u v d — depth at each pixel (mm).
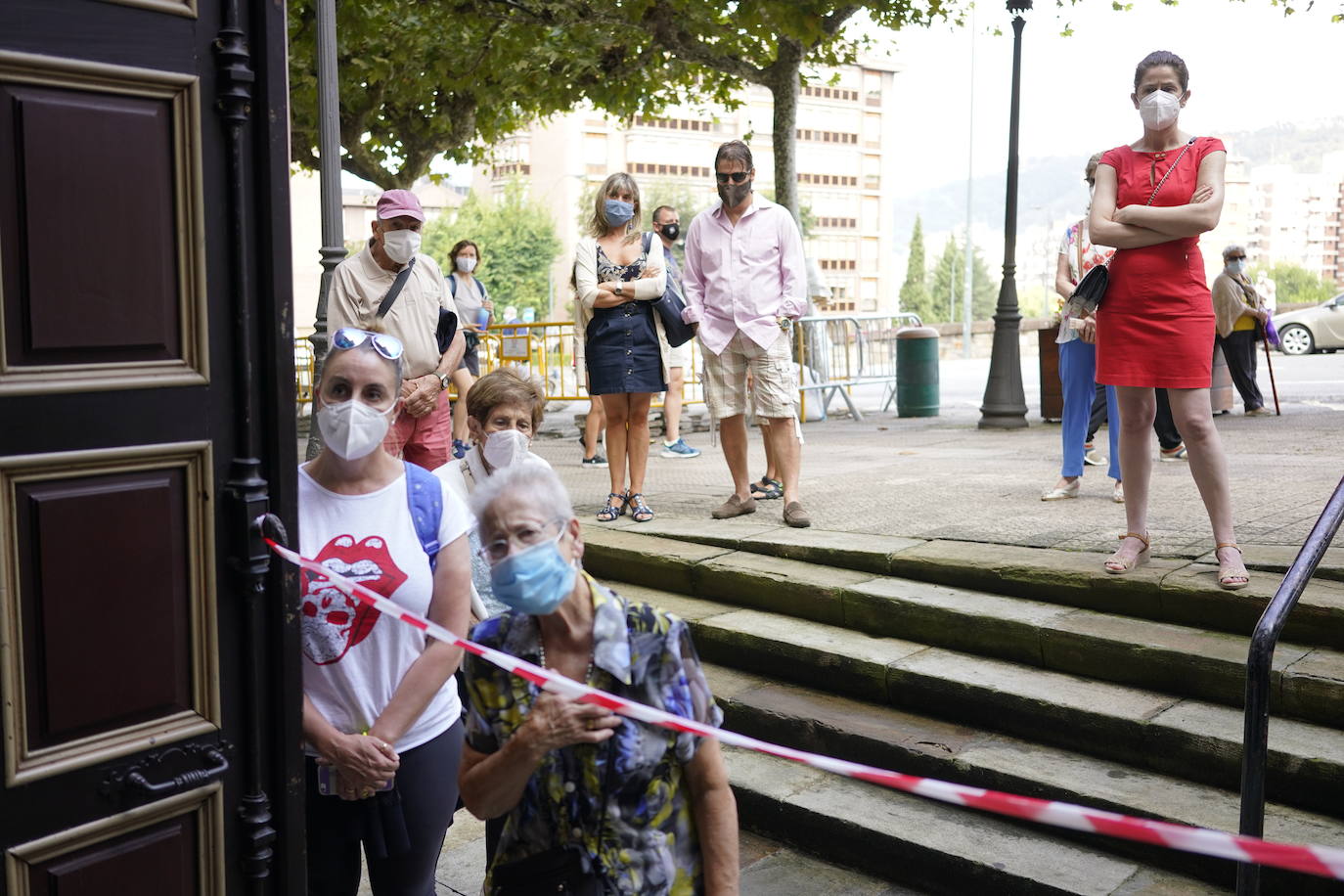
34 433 2006
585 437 9617
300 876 2385
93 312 2059
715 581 5340
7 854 2004
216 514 2242
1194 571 4422
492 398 3818
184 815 2252
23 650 2012
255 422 2281
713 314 6188
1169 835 1650
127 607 2135
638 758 2082
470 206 73188
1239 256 11211
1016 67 10961
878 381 13688
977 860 3484
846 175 99000
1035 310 142625
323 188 6742
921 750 3951
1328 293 153750
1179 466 7805
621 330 6176
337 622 2666
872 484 7359
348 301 5281
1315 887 3150
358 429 2594
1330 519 2885
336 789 2682
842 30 14578
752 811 4055
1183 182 4367
